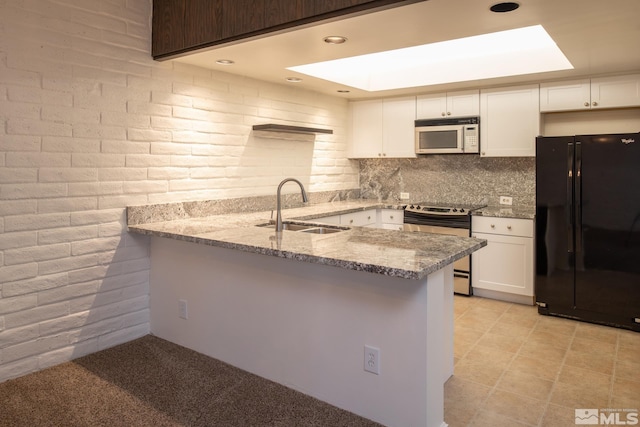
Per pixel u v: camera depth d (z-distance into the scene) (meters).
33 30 2.54
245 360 2.65
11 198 2.50
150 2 3.11
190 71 3.39
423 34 2.55
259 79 3.97
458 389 2.48
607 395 2.41
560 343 3.14
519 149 4.23
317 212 3.97
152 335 3.23
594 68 3.54
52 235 2.68
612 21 2.38
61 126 2.68
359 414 2.16
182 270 2.99
